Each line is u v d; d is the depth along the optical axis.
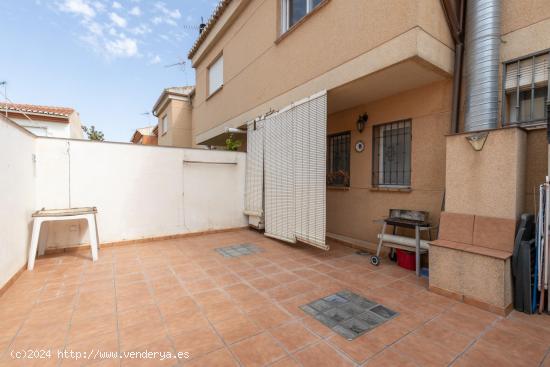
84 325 2.55
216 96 9.25
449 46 3.86
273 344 2.25
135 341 2.30
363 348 2.19
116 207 5.59
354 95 4.85
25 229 4.14
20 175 3.95
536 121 3.29
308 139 4.93
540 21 3.19
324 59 4.71
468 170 3.25
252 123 6.98
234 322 2.60
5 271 3.33
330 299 3.10
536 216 2.86
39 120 11.64
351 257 4.79
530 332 2.41
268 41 6.32
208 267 4.27
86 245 5.27
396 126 4.91
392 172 5.00
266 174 6.35
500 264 2.70
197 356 2.10
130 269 4.17
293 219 5.38
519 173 2.95
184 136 14.05
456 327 2.50
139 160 5.83
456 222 3.32
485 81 3.38
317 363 2.01
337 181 6.11
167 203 6.18
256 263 4.46
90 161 5.32
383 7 3.69
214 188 6.82
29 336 2.37
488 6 3.37
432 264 3.28
